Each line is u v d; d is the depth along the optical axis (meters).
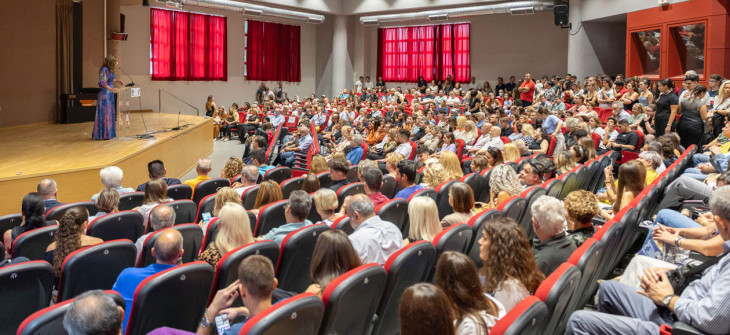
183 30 20.84
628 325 2.73
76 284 3.55
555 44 21.02
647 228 4.49
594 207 3.73
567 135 9.93
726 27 12.11
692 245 3.45
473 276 2.42
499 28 22.11
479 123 13.25
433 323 1.98
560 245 3.34
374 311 3.10
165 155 11.11
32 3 14.41
